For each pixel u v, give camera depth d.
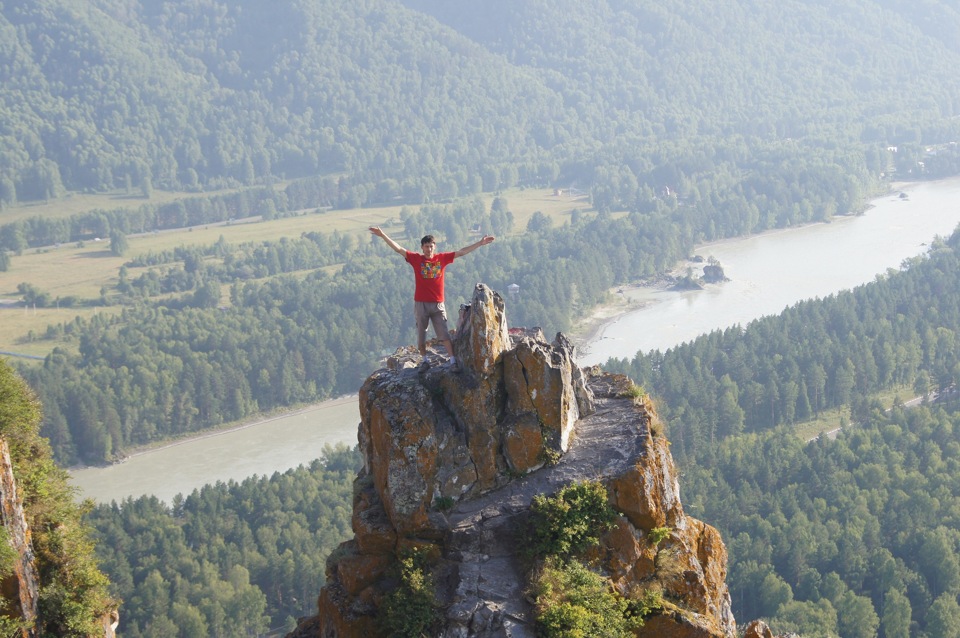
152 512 167.38
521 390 34.84
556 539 32.59
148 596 141.88
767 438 183.25
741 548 141.25
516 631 30.31
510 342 36.81
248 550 155.75
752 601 134.25
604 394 38.66
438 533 33.28
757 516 150.50
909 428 185.00
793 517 148.50
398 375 36.69
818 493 162.00
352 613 33.03
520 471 34.41
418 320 37.62
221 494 170.50
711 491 161.50
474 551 32.91
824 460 168.38
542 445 34.56
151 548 156.62
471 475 34.16
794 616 123.06
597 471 34.00
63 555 37.19
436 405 35.19
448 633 30.84
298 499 169.75
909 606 124.56
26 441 38.31
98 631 36.88
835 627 122.94
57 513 37.78
